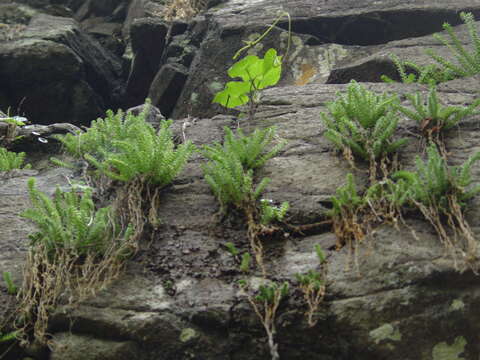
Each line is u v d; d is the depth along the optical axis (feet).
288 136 3.64
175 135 3.83
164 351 2.56
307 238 2.92
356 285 2.61
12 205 3.30
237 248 2.90
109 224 2.89
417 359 2.52
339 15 6.39
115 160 3.05
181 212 3.12
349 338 2.54
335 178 3.22
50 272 2.73
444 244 2.72
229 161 3.08
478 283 2.61
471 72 4.19
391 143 3.24
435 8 6.06
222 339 2.58
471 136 3.41
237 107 4.08
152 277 2.76
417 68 4.37
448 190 2.84
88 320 2.59
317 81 6.01
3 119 4.19
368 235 2.79
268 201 3.00
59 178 3.58
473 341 2.56
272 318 2.54
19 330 2.57
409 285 2.59
